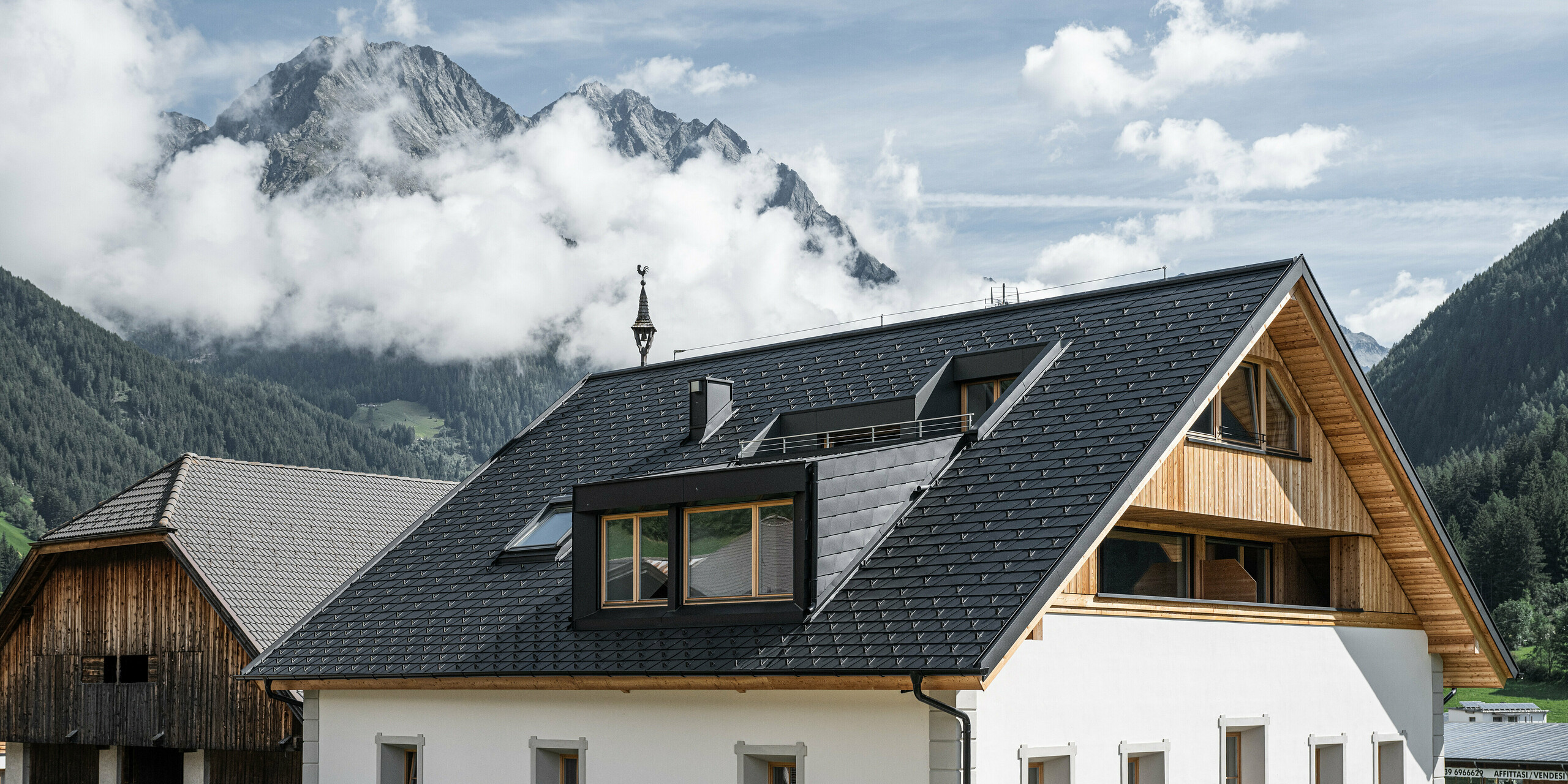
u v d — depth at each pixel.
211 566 27.61
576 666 16.50
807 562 15.28
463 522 21.83
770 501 15.84
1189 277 18.94
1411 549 20.12
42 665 31.09
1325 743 18.89
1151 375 16.70
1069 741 15.31
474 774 18.25
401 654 18.70
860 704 14.83
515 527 20.78
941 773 14.03
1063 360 18.16
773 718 15.55
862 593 15.11
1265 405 18.62
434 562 20.94
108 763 30.41
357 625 20.05
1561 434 165.00
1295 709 18.48
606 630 17.03
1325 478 19.34
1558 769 46.66
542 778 17.66
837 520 15.51
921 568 15.04
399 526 32.22
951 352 19.72
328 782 19.84
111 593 29.89
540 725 17.69
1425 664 21.23
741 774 15.73
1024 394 17.75
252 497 30.48
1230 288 18.05
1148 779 16.50
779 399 20.81
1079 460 15.59
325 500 31.77
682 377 23.66
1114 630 16.09
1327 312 18.19
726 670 14.98
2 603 31.28
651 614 16.55
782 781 15.70
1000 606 13.73
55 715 30.58
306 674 19.41
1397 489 19.48
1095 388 17.03
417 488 34.19
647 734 16.64
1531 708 65.50
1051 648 15.26
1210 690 17.23
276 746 26.12
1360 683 19.77
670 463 20.23
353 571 29.42
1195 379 16.12
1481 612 20.77
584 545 17.45
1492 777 47.81
